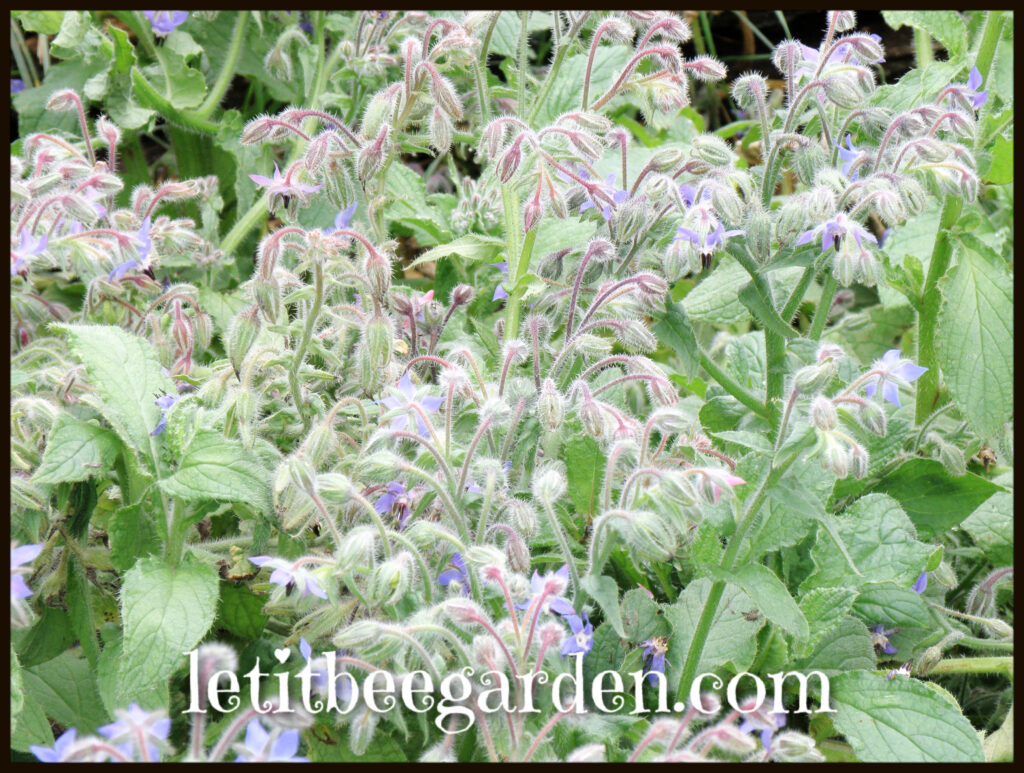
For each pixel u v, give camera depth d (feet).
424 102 3.32
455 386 3.06
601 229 3.30
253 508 3.11
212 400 3.11
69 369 3.20
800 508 2.96
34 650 3.09
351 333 3.31
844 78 3.22
